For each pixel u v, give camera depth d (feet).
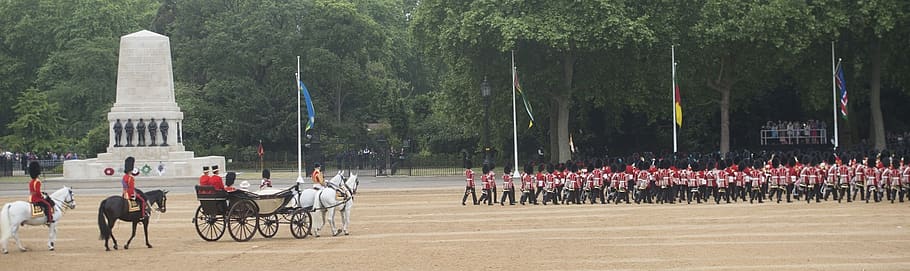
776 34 306.55
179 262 119.85
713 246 126.72
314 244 137.49
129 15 493.36
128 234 155.02
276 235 151.02
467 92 347.97
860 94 350.23
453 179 307.37
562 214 177.78
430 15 321.73
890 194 198.49
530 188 204.74
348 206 150.10
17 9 469.98
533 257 118.83
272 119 426.92
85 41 446.19
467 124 367.04
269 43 433.89
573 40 298.76
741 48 321.73
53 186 287.69
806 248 123.24
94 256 126.62
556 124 345.10
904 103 371.56
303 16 440.86
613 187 205.05
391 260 117.80
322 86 444.14
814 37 312.09
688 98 336.70
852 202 197.16
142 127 316.60
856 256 115.75
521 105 335.06
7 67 460.14
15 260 122.83
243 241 142.72
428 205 204.23
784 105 371.97
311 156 346.74
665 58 319.06
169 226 167.73
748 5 315.37
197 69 443.73
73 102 444.14
